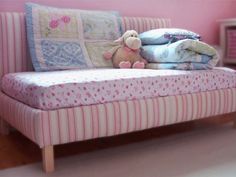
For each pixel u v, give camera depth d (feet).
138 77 5.29
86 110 4.78
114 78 5.10
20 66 6.63
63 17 6.66
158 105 5.47
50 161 4.73
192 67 6.15
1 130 6.65
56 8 6.82
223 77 6.32
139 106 5.26
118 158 5.30
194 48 6.13
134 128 5.28
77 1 7.61
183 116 5.81
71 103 4.69
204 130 6.86
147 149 5.71
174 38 6.51
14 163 5.10
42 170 4.80
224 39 9.66
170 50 6.14
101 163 5.08
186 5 9.35
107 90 4.98
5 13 6.49
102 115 4.92
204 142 6.06
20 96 5.27
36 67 6.19
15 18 6.53
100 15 7.20
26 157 5.36
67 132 4.66
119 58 6.81
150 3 8.68
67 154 5.51
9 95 5.89
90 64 6.66
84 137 4.83
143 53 6.92
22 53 6.63
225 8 10.23
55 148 5.82
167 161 5.13
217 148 5.72
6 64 6.50
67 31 6.64
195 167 4.88
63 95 4.62
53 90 4.55
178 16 9.25
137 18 7.98
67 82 4.68
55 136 4.59
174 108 5.66
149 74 5.51
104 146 5.92
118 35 7.26
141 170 4.78
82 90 4.76
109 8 8.07
